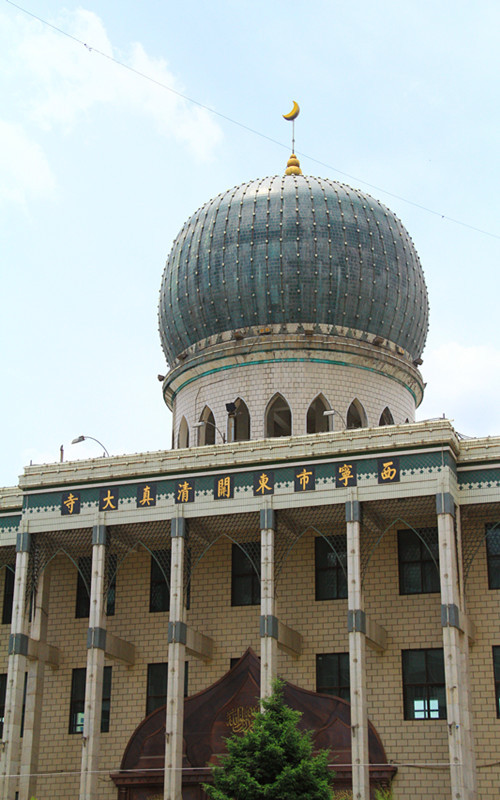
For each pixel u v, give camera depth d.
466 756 53.06
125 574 66.88
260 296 72.69
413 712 59.03
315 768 47.16
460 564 57.19
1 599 69.31
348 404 71.62
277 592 63.06
